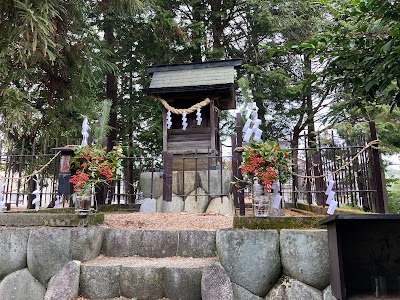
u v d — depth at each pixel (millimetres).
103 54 10469
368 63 2705
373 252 2514
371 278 2475
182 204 5906
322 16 11648
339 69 2918
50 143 8234
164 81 6699
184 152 6477
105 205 6027
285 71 12484
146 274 2861
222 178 5688
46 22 6461
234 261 2785
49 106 8664
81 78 8773
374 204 3105
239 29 13297
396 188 10484
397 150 8477
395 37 2445
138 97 12898
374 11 2535
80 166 3533
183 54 12117
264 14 11258
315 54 2971
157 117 11742
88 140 4574
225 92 6445
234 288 2730
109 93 12336
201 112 6781
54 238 3119
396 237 2520
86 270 2953
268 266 2730
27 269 3111
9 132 7262
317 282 2598
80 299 2855
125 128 12414
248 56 13023
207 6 13164
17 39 6664
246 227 2900
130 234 3420
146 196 6148
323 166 4711
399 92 2686
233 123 13523
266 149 3029
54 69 8359
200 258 3234
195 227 3748
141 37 11727
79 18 8789
